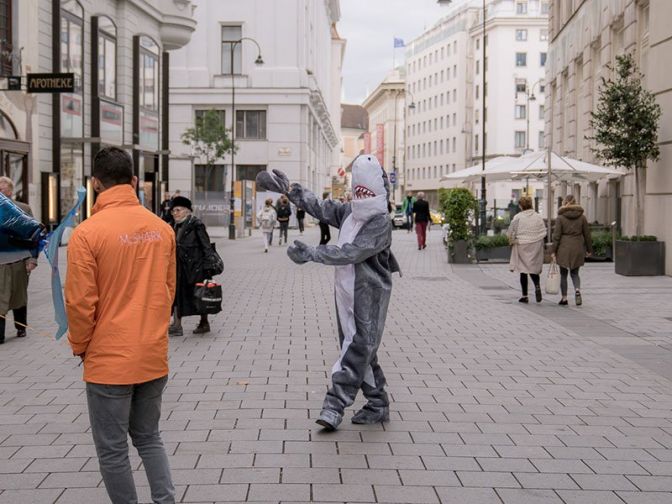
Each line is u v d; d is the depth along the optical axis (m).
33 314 11.06
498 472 4.77
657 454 5.16
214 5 46.47
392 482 4.57
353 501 4.27
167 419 5.84
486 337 9.54
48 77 19.06
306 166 47.97
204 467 4.79
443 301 13.09
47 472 4.72
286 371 7.54
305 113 46.88
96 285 3.63
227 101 46.56
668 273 16.70
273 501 4.25
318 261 5.32
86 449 5.17
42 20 21.95
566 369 7.74
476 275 17.86
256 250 25.92
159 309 3.77
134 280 3.70
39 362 7.92
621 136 16.69
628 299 13.23
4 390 6.77
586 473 4.78
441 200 21.91
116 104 27.08
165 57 32.69
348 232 5.51
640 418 6.03
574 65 30.36
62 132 23.27
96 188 3.88
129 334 3.64
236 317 11.13
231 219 32.53
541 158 20.58
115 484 3.70
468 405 6.34
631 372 7.62
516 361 8.10
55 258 4.06
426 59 104.50
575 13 29.75
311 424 5.74
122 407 3.66
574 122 30.41
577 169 20.23
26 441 5.34
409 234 39.25
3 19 19.97
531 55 85.50
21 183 21.05
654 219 17.48
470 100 93.19
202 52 46.56
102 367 3.61
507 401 6.49
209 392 6.68
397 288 15.11
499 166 22.19
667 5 16.33
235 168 46.91
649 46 17.38
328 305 12.45
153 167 30.95
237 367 7.72
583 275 17.44
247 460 4.92
